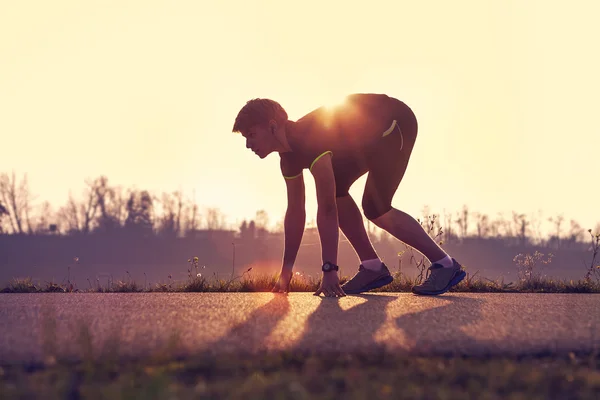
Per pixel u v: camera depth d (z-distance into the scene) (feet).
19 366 6.11
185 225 251.60
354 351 6.49
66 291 17.62
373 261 13.47
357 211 13.32
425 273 17.80
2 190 237.04
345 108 12.41
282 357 6.32
